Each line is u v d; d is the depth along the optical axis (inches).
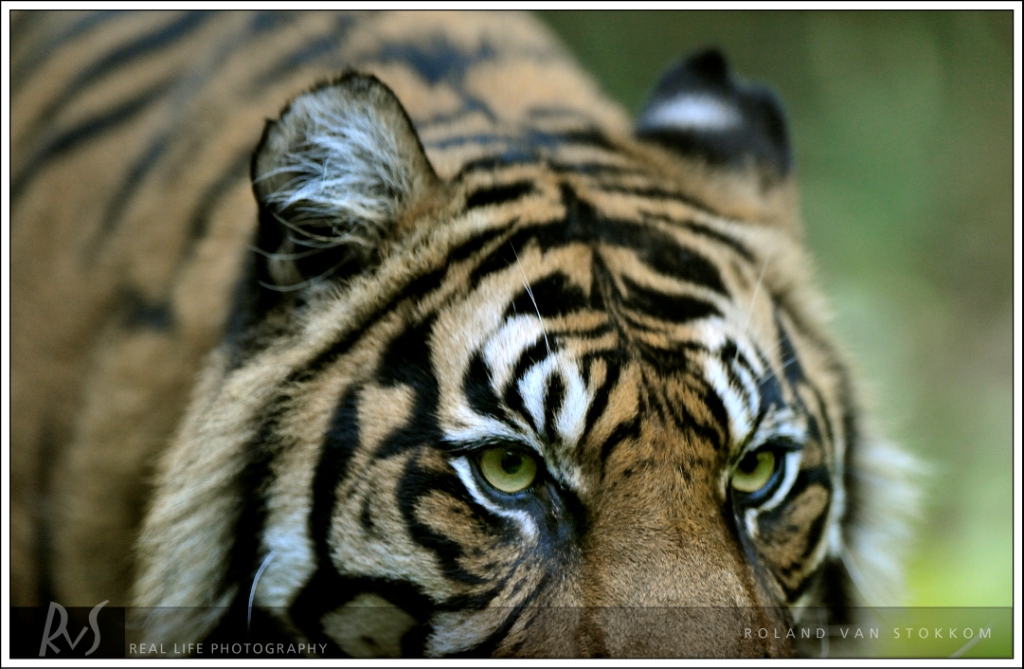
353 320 210.1
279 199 206.4
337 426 202.8
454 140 242.5
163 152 275.1
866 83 598.9
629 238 221.1
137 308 251.1
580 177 235.3
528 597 193.2
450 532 196.1
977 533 423.8
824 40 602.9
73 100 306.2
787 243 255.3
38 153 299.3
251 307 215.3
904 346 534.0
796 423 213.9
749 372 207.0
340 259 214.7
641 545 190.7
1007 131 568.1
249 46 290.0
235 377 212.7
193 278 242.4
